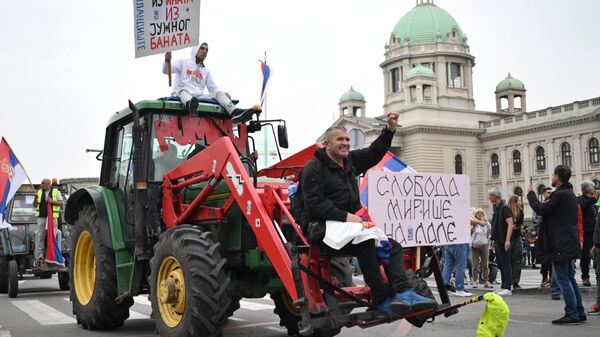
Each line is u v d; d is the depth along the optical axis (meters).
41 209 13.89
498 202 12.92
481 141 93.69
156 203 7.32
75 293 8.61
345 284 6.62
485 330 5.41
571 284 8.26
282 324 7.57
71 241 8.85
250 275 6.86
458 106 100.44
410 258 6.24
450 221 6.29
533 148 86.38
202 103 7.93
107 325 8.12
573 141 80.94
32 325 8.80
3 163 14.17
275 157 8.30
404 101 98.56
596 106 79.00
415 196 6.12
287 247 5.56
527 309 9.90
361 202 6.11
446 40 103.06
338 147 5.41
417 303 5.02
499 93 105.94
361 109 109.56
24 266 14.77
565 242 8.12
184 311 6.07
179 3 8.84
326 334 5.69
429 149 90.50
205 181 6.73
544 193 11.07
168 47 8.84
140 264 7.34
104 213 7.96
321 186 5.30
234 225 6.61
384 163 11.44
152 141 7.55
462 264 12.30
